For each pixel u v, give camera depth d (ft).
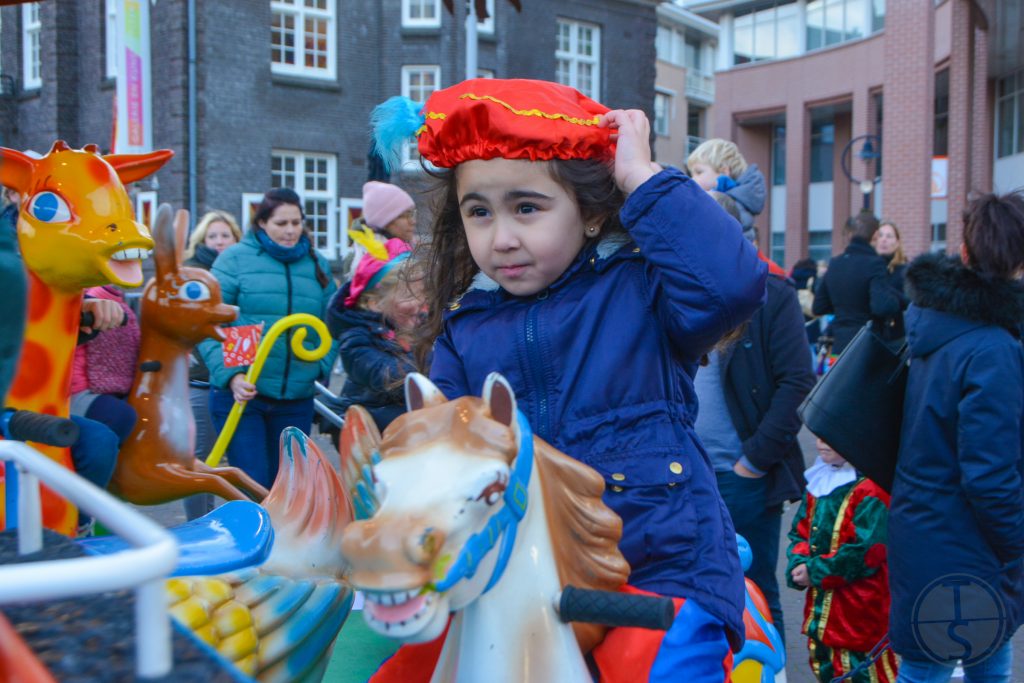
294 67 57.11
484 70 61.36
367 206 15.64
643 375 5.96
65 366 8.07
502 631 4.97
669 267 5.69
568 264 6.15
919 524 9.44
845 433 9.87
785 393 11.55
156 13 53.72
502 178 5.78
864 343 10.00
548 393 6.05
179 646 3.47
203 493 9.37
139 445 9.14
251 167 55.72
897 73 54.19
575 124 5.77
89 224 7.75
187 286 9.28
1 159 7.38
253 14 55.11
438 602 4.30
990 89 80.79
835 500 11.06
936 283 9.34
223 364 14.05
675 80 118.11
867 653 10.91
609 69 68.49
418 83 60.23
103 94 50.14
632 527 5.71
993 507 9.03
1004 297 9.08
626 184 5.84
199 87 53.72
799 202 98.94
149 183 54.44
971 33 61.31
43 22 51.21
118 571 2.99
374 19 59.26
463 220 6.18
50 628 3.62
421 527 4.20
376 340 13.17
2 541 4.88
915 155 53.78
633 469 5.77
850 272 23.57
